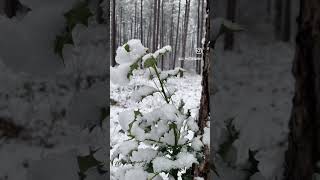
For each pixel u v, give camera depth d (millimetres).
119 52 1418
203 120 1782
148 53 1471
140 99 1630
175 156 1689
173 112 1577
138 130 1604
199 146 1704
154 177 1681
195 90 14695
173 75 1652
